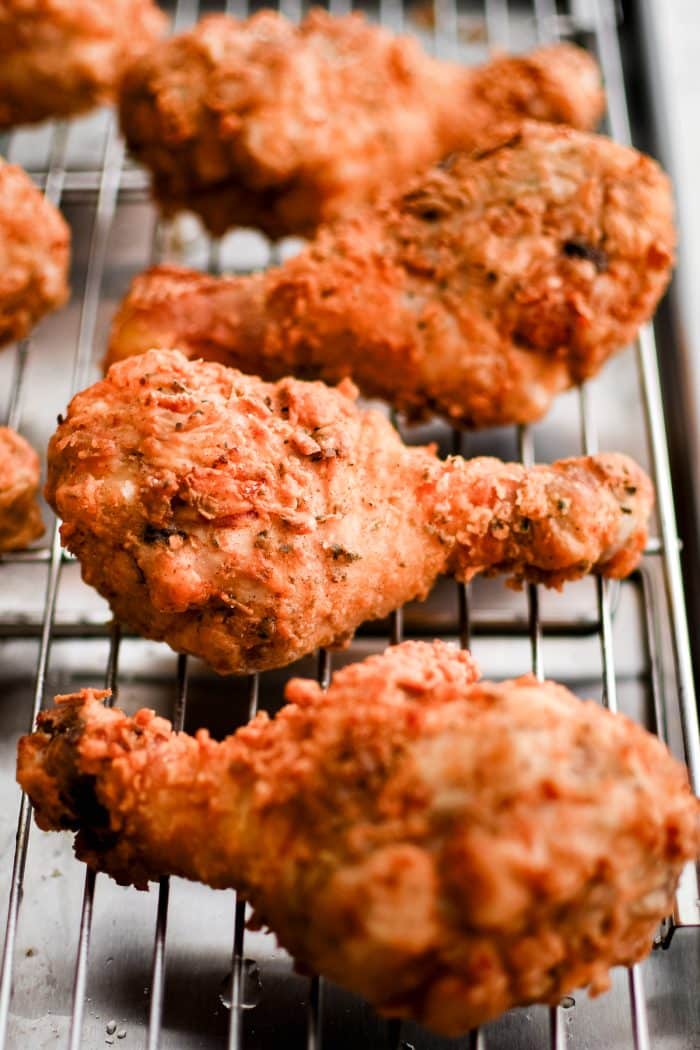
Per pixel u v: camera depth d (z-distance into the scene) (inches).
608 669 17.7
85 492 16.0
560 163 17.9
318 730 15.2
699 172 21.1
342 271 17.8
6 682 18.4
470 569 17.2
